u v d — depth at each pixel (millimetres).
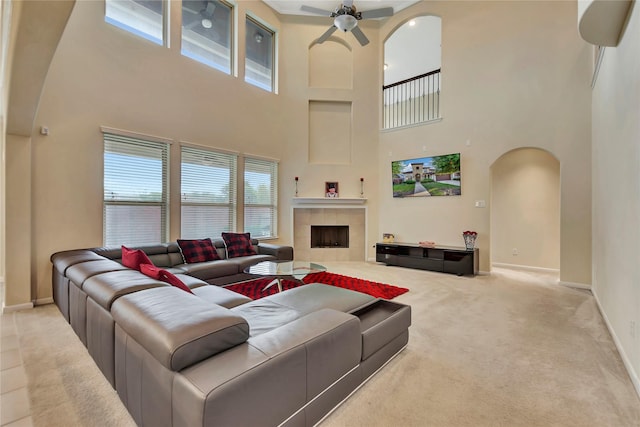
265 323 1900
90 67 3758
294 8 6359
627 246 2256
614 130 2719
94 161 3797
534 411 1675
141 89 4219
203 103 4965
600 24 2359
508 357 2277
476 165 5418
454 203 5668
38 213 3406
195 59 4906
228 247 4695
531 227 5770
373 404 1715
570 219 4465
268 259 4742
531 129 4855
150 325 1307
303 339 1455
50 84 3453
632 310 2074
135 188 4199
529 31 4891
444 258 5355
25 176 3268
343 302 2389
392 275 5156
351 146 6711
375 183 6746
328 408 1597
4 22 2736
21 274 3252
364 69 6742
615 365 2172
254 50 6070
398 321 2262
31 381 1925
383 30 6660
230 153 5332
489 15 5289
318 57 6703
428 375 2020
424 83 7527
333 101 6664
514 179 5957
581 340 2580
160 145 4445
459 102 5613
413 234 6191
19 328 2756
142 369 1359
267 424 1239
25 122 3115
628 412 1670
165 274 2143
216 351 1276
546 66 4734
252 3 5816
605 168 3176
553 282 4664
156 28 4531
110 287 1808
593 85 4023
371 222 6695
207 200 5059
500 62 5164
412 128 6234
